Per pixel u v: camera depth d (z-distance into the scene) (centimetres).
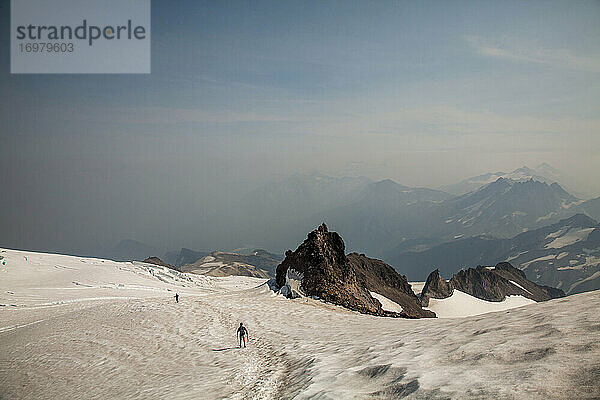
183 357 2762
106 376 2541
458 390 1124
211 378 2088
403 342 1975
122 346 3319
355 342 2366
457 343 1642
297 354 2345
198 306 5128
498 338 1530
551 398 952
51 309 6231
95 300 7300
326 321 3872
